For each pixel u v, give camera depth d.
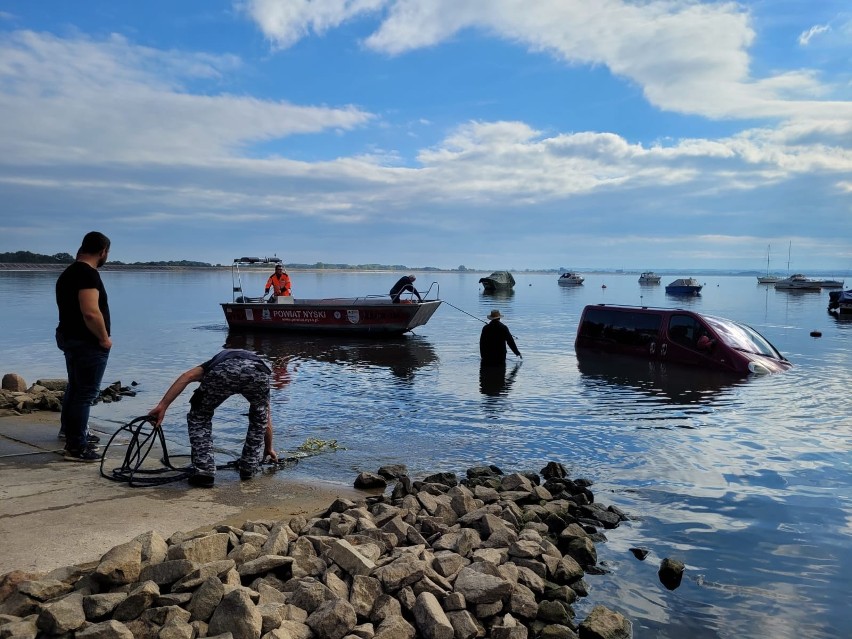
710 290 103.19
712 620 4.15
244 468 6.49
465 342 21.75
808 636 3.96
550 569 4.64
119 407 10.72
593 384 13.00
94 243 6.61
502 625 3.91
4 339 20.61
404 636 3.66
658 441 8.52
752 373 13.92
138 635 3.29
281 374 14.50
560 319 32.34
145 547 3.98
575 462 7.64
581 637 3.94
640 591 4.53
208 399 6.13
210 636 3.33
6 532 4.57
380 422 9.66
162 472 6.34
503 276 73.31
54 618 3.19
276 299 24.67
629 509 6.10
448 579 4.29
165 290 60.34
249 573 4.01
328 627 3.56
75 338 6.49
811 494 6.46
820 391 12.10
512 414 10.22
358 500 5.99
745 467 7.38
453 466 7.48
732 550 5.19
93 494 5.58
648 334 16.25
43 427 8.22
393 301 22.77
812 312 41.44
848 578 4.70
